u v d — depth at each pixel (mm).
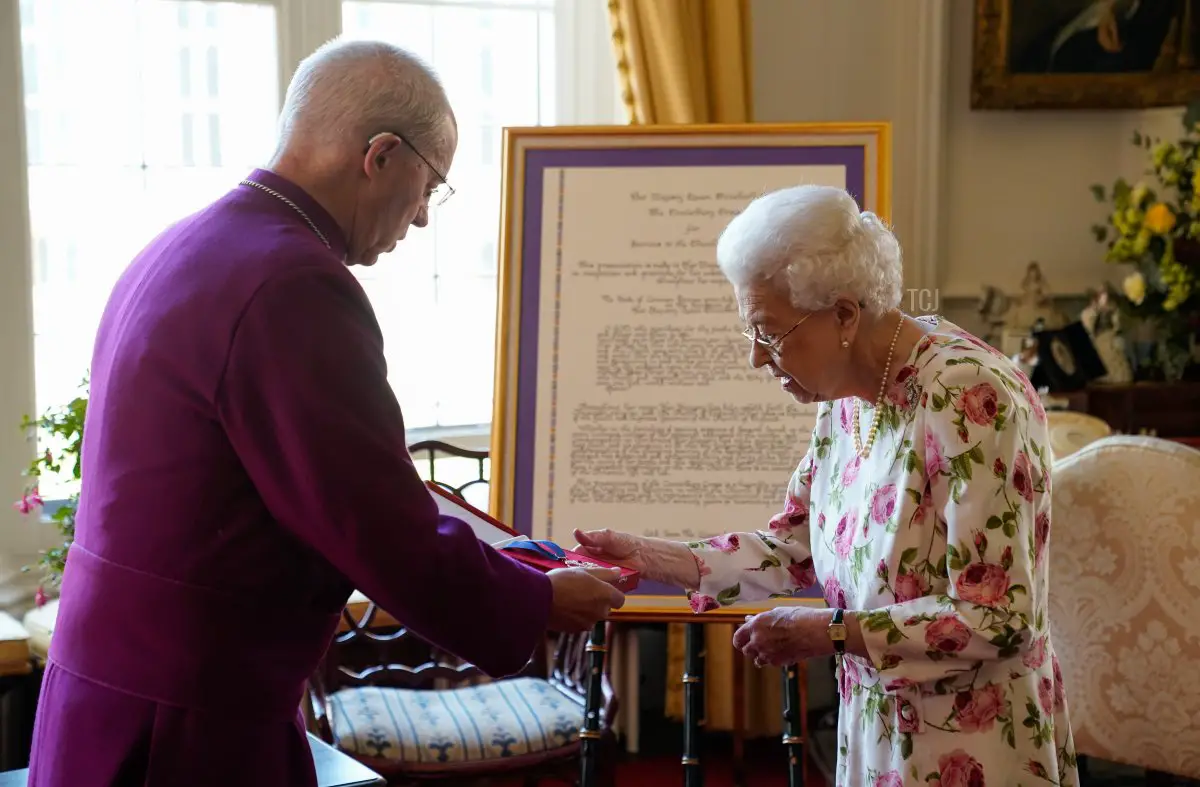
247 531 1406
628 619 2365
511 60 3748
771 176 2561
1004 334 3824
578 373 2543
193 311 1390
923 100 3930
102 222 3361
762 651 1617
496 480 2523
